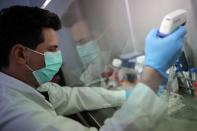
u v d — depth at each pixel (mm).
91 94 1421
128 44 1501
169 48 859
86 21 1843
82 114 1384
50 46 1108
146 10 1302
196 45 1144
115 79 1465
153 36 911
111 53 1642
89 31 1839
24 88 1093
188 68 1182
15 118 907
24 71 1115
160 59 865
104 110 1350
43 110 1006
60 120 977
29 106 971
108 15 1631
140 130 850
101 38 1753
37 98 1139
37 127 893
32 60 1092
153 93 866
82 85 1833
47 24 1073
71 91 1463
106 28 1686
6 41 1031
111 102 1356
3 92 1002
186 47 1164
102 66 1694
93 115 1325
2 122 906
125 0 1437
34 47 1064
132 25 1441
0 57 1076
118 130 853
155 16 1254
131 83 1222
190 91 1172
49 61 1135
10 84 1059
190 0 1071
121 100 1312
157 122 883
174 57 881
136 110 852
